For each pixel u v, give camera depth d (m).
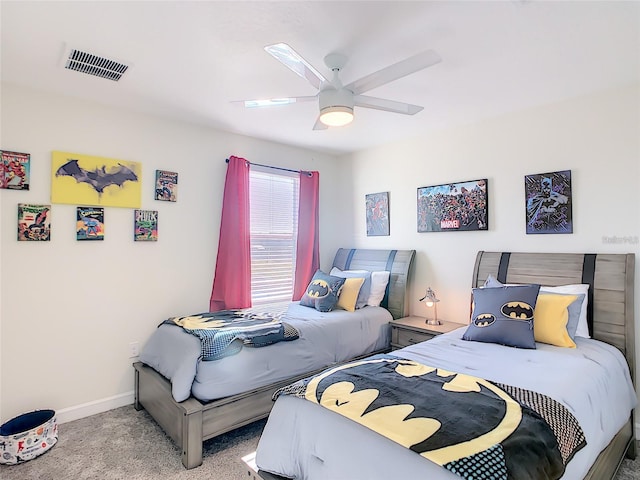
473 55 2.07
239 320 2.78
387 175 3.99
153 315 3.04
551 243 2.79
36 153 2.52
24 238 2.46
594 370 1.86
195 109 2.92
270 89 2.54
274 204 3.96
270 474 1.62
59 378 2.60
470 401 1.38
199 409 2.08
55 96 2.60
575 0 1.58
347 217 4.45
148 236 3.01
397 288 3.62
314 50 2.01
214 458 2.15
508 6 1.63
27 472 2.01
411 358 1.99
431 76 2.34
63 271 2.62
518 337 2.18
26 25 1.77
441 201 3.48
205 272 3.35
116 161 2.86
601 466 1.70
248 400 2.31
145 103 2.79
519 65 2.19
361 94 2.29
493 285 2.69
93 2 1.60
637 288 2.40
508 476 1.01
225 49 2.01
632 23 1.75
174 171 3.17
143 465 2.07
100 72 2.28
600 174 2.56
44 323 2.54
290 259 4.11
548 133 2.81
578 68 2.22
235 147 3.59
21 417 2.34
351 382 1.59
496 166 3.10
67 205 2.64
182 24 1.77
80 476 1.98
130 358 2.91
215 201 3.43
